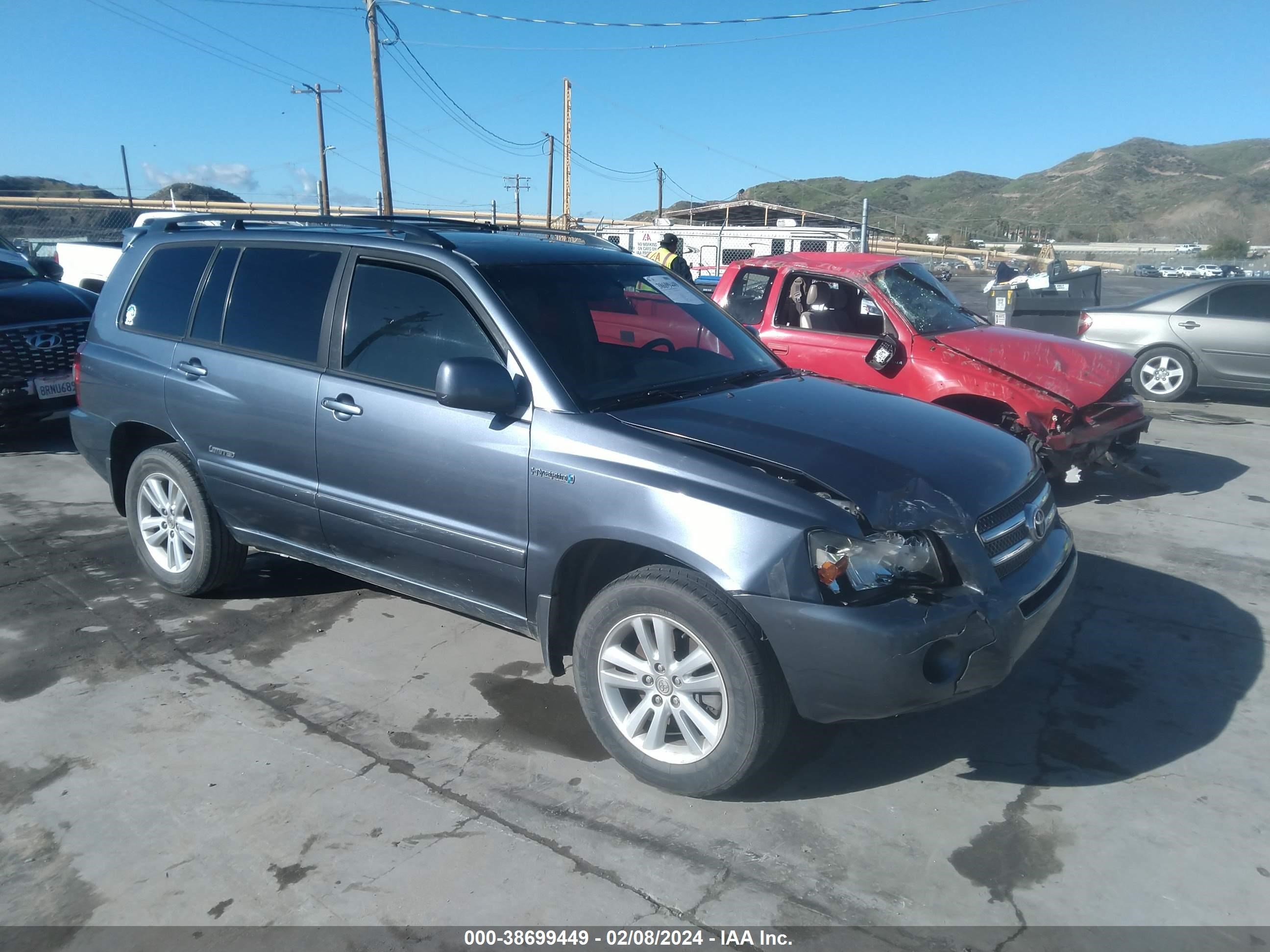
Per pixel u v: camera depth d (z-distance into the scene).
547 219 38.59
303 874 2.83
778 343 7.12
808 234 23.75
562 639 3.55
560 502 3.30
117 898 2.73
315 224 4.65
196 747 3.52
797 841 2.99
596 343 3.73
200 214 5.16
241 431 4.30
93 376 4.95
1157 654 4.31
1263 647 4.38
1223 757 3.47
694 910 2.68
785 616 2.87
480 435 3.51
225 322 4.46
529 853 2.93
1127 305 11.21
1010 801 3.20
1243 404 10.82
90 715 3.74
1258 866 2.87
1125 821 3.09
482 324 3.64
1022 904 2.71
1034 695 3.93
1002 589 3.06
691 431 3.26
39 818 3.10
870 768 3.41
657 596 3.09
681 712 3.15
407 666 4.19
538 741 3.59
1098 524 6.23
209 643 4.40
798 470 3.03
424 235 4.02
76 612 4.73
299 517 4.20
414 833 3.02
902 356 6.61
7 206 27.38
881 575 2.88
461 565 3.67
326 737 3.60
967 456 3.38
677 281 4.57
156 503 4.87
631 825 3.07
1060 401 6.14
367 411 3.82
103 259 14.38
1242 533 6.04
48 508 6.43
